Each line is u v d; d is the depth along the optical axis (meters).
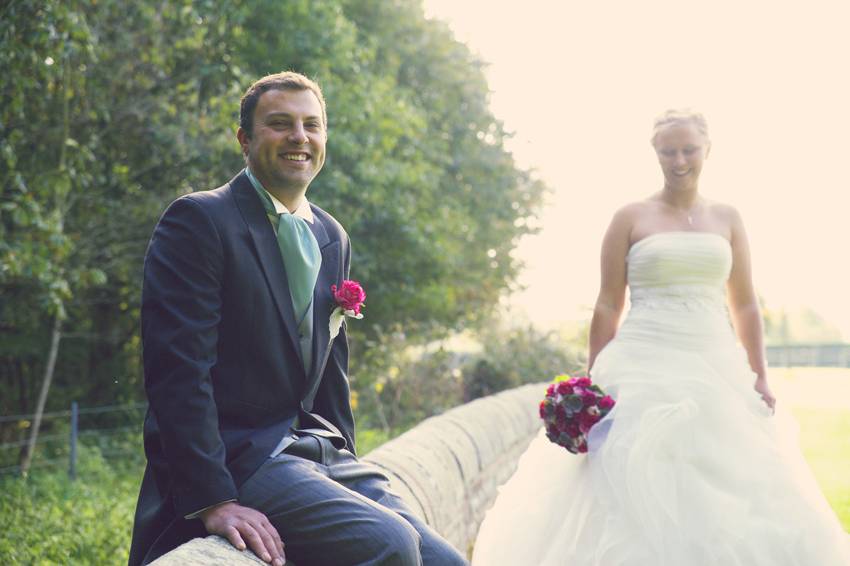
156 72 10.22
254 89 2.76
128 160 10.49
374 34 14.86
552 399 4.06
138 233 10.59
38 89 8.30
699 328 4.25
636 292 4.42
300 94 2.74
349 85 11.48
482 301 16.84
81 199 10.01
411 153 12.98
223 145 9.88
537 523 4.13
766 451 3.95
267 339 2.62
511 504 4.30
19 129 8.58
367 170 11.32
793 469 3.96
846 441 11.70
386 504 2.73
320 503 2.43
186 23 9.49
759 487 3.81
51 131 8.91
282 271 2.68
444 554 2.66
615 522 3.77
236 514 2.33
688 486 3.75
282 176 2.71
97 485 8.97
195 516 2.37
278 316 2.64
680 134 4.41
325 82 11.16
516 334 15.91
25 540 5.70
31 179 8.07
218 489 2.34
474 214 16.73
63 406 12.97
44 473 9.23
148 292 2.53
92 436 12.04
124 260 10.60
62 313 7.57
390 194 12.23
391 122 11.85
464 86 16.80
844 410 15.48
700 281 4.33
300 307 2.72
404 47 15.43
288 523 2.43
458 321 15.81
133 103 9.89
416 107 15.19
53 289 7.43
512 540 4.15
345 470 2.74
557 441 4.04
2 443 12.43
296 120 2.71
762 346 4.61
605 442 3.93
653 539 3.66
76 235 10.09
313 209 3.01
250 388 2.61
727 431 3.94
